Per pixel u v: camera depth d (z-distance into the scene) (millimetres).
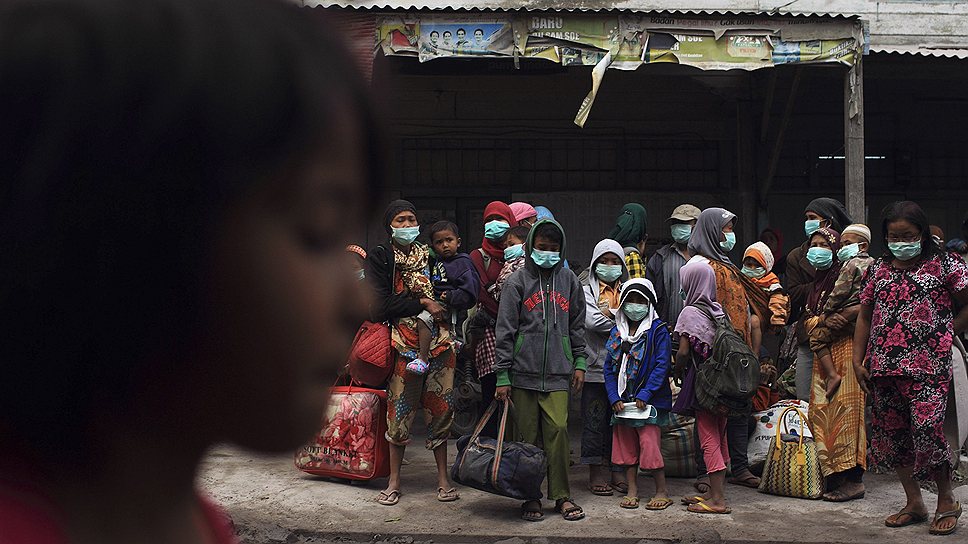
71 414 316
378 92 329
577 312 5418
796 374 6250
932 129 11000
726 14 7473
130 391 309
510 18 7387
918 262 4961
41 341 299
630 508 5438
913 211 4895
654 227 10852
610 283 5863
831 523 5176
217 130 289
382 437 5727
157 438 326
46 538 325
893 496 5738
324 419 328
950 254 4934
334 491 5672
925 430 4840
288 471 6066
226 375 308
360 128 321
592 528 5059
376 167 327
